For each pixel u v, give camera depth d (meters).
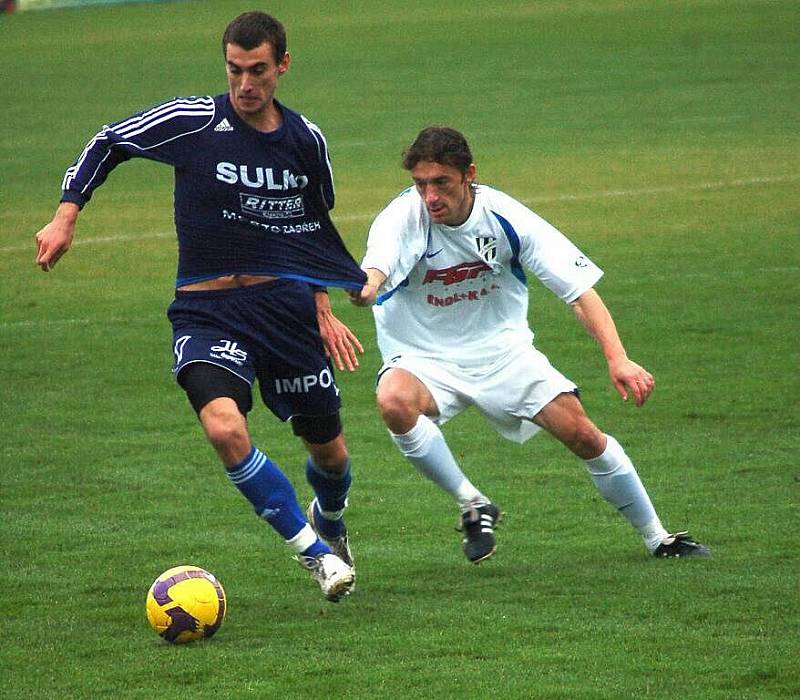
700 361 35.75
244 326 19.94
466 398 22.22
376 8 168.75
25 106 96.19
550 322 40.97
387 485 27.23
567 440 21.77
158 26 155.88
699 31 122.25
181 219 19.91
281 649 17.98
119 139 19.48
